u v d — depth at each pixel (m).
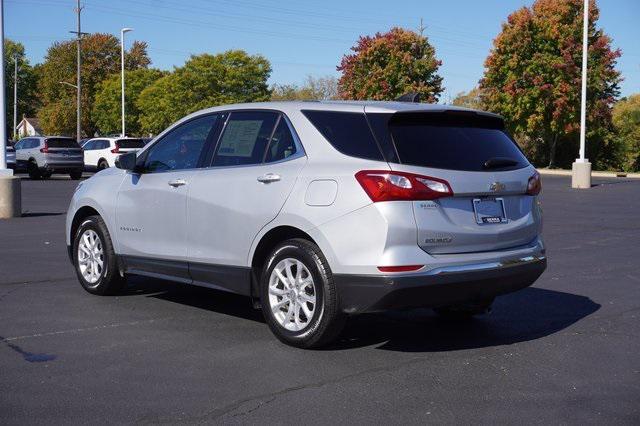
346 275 5.09
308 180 5.38
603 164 43.78
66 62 74.44
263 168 5.76
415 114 5.36
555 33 39.06
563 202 19.73
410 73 43.34
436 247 5.09
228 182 5.96
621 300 7.38
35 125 94.06
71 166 30.47
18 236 11.94
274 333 5.62
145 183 6.77
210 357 5.30
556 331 6.17
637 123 43.91
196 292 7.64
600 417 4.20
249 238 5.75
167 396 4.49
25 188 24.69
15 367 5.04
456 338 5.93
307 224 5.29
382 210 4.96
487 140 5.67
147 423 4.07
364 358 5.32
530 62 39.88
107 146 32.44
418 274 4.96
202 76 51.59
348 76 44.66
